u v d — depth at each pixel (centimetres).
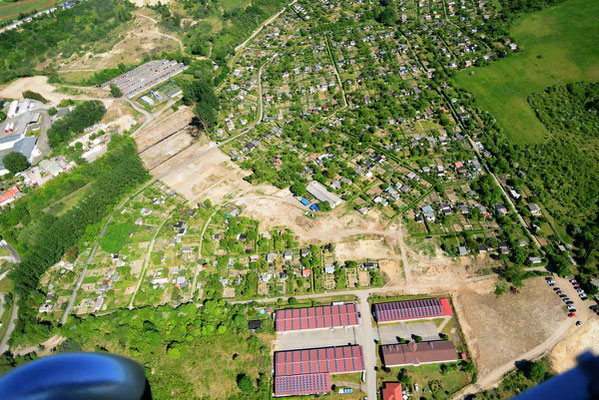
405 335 14400
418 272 16262
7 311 16688
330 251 17300
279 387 13325
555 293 14875
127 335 15038
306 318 14950
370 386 13250
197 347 14662
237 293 16250
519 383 12769
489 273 15850
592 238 15975
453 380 13112
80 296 16925
